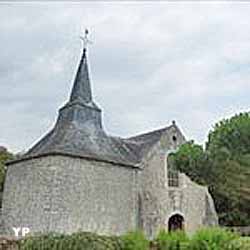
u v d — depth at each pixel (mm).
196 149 42750
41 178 30859
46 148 31797
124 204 32875
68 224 29719
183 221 35875
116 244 15656
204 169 41375
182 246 14914
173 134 37969
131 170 34062
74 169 30938
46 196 30109
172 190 35969
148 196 34406
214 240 14703
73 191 30500
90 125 34750
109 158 32969
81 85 35688
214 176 41438
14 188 33125
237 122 54312
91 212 30906
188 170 40469
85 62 36656
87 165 31594
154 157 35875
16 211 32219
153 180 35188
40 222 29953
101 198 31688
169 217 35125
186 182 37031
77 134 33156
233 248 14539
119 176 33156
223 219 40125
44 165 30938
